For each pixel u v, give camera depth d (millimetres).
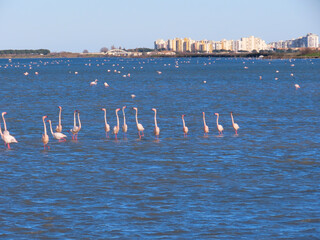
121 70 177625
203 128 44781
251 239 20188
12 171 29734
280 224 21562
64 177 28547
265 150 35188
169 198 24891
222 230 21016
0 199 24656
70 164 31453
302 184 26953
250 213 22812
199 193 25609
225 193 25562
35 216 22547
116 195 25359
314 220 21922
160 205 23906
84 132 42719
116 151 35000
